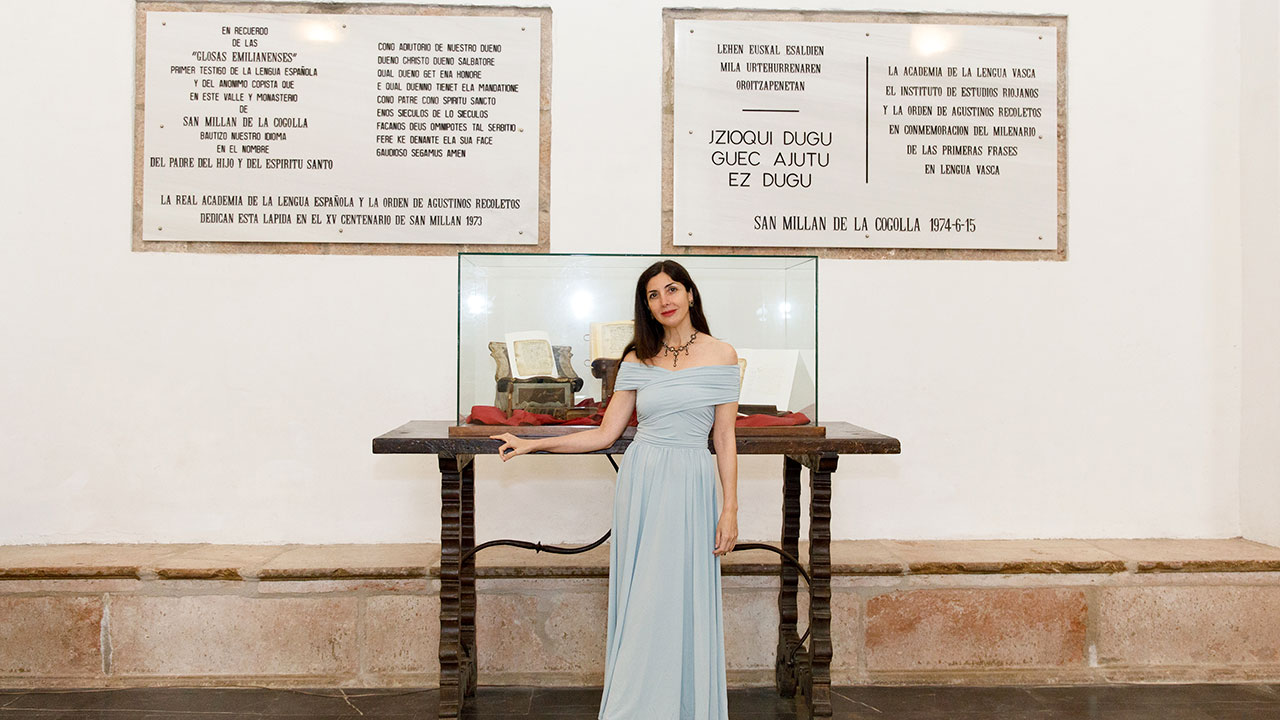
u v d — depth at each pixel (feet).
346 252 11.02
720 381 7.41
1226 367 11.38
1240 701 9.25
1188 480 11.24
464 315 8.30
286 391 10.98
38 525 10.77
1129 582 9.93
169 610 9.57
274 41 10.93
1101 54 11.23
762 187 11.25
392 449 7.73
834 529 11.28
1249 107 11.27
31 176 10.81
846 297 11.32
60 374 10.80
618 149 11.20
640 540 7.29
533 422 8.27
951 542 11.07
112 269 10.84
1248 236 11.28
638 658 7.00
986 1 11.37
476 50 11.11
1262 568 9.93
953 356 11.37
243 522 10.93
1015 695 9.43
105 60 10.87
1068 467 11.39
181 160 10.89
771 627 9.93
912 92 11.33
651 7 11.23
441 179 11.07
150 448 10.86
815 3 11.29
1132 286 11.23
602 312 8.22
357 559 10.03
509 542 8.49
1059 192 11.35
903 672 9.84
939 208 11.34
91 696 9.22
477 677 9.72
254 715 8.78
